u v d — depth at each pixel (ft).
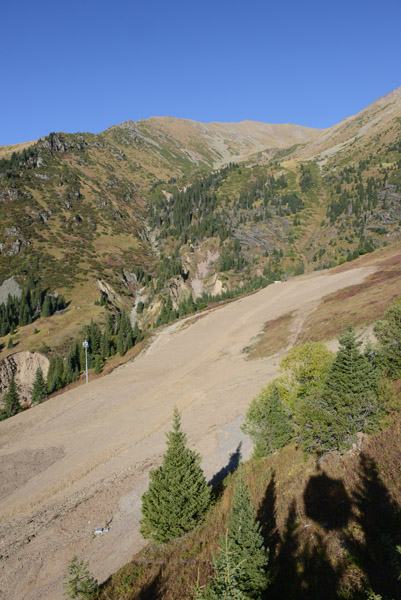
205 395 144.15
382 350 75.20
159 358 208.54
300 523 45.37
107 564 62.03
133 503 82.64
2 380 266.36
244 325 236.63
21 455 121.29
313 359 80.12
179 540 54.24
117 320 363.15
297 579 36.32
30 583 62.64
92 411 150.20
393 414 56.70
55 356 257.14
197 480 57.47
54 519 81.71
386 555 34.96
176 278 467.52
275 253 539.70
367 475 47.93
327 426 57.06
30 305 377.30
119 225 634.43
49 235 520.83
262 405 75.77
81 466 107.34
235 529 37.35
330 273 328.70
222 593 25.59
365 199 640.58
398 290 175.73
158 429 123.54
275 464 65.77
